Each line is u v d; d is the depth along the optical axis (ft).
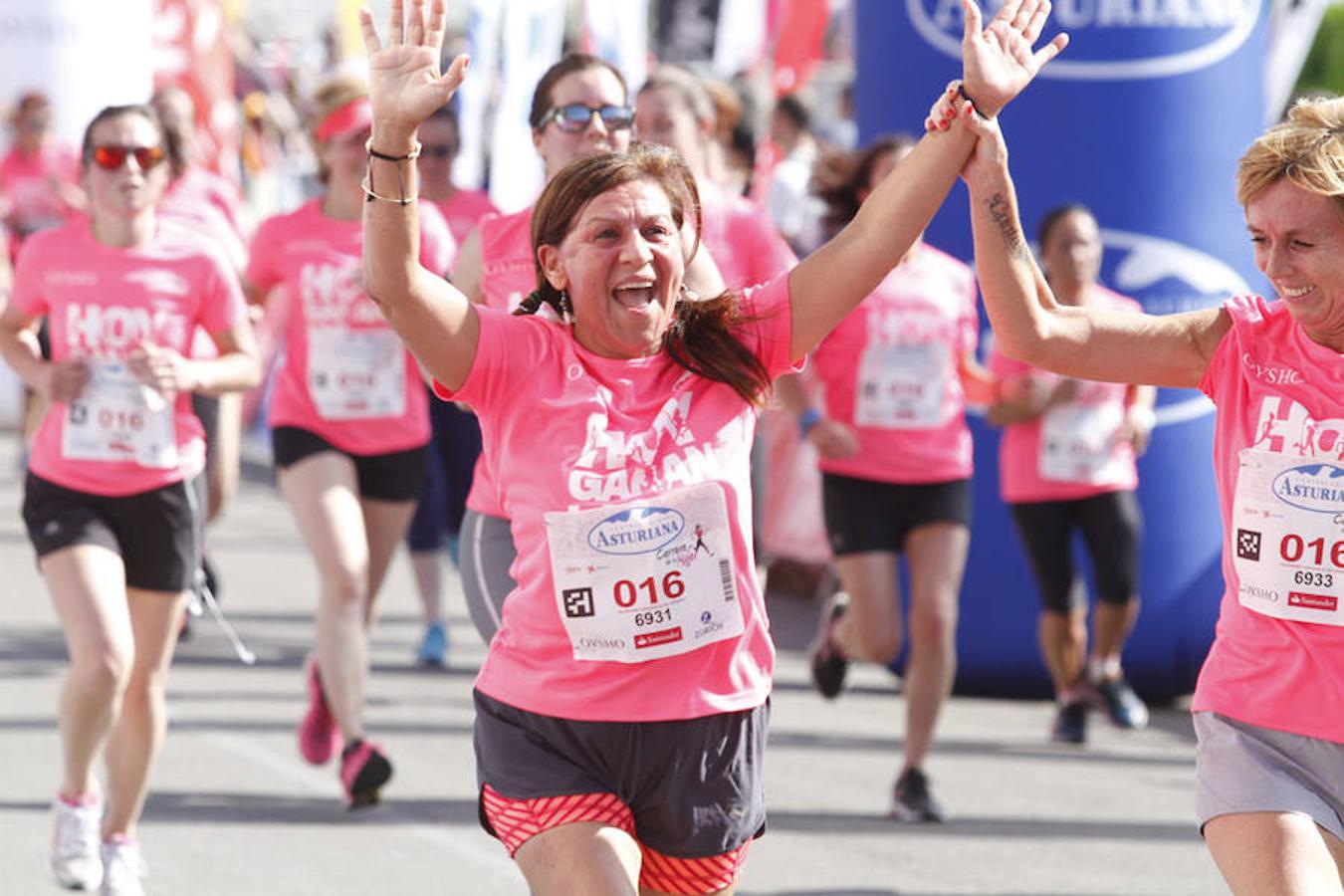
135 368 39.52
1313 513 24.68
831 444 48.29
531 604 25.27
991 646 64.03
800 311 25.86
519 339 25.40
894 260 25.79
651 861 26.16
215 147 101.65
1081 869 44.01
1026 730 59.93
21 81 113.39
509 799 25.31
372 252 24.58
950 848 45.62
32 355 40.93
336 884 41.75
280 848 44.42
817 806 49.42
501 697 25.55
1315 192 23.95
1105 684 60.13
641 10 87.71
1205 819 24.94
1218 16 61.41
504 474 25.49
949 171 25.61
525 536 25.29
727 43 104.22
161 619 40.37
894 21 63.21
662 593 24.88
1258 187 24.50
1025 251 25.90
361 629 48.24
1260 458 25.08
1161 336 26.11
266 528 97.25
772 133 89.92
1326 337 25.07
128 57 115.34
